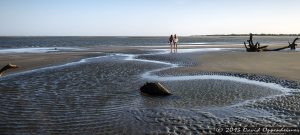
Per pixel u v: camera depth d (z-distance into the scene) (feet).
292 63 74.08
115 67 75.05
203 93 42.34
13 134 26.00
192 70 66.54
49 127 27.86
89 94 42.73
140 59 99.40
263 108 33.76
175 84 49.70
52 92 44.19
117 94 42.68
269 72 59.41
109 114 32.17
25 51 152.25
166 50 152.35
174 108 34.50
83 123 29.01
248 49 126.72
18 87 47.96
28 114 32.27
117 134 25.75
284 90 43.45
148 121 29.35
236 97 39.63
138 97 40.60
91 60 95.86
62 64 82.64
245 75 57.47
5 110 33.83
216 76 57.72
